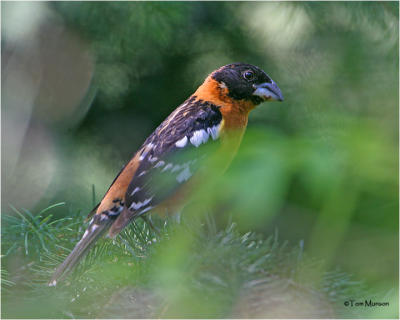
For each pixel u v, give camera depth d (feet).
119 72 35.86
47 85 38.11
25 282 24.41
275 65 33.19
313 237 27.32
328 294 21.48
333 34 32.37
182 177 29.84
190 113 31.37
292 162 19.89
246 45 34.83
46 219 27.07
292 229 29.66
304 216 27.94
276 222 29.91
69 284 23.22
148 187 29.01
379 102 28.02
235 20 34.30
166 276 21.26
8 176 37.35
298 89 30.96
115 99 36.35
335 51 31.45
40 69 37.91
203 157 30.45
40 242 26.58
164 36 33.60
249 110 32.27
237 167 19.90
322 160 20.18
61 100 38.22
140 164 29.43
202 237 22.90
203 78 35.29
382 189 24.68
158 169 29.40
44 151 37.76
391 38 31.73
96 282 22.65
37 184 36.42
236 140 32.17
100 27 33.71
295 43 32.55
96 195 34.24
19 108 38.63
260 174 19.58
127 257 23.85
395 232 28.89
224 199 21.47
